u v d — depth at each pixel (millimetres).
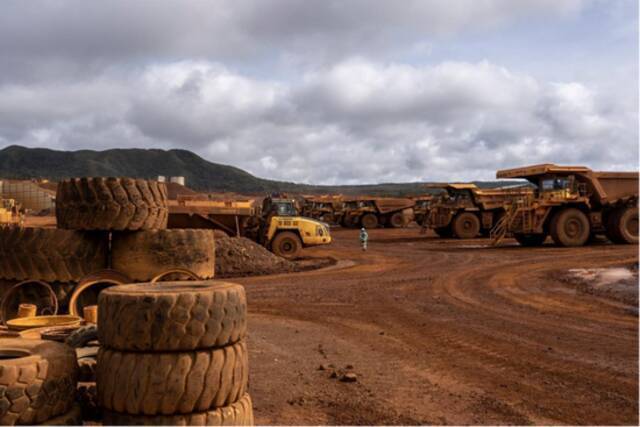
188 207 22562
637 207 28719
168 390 4422
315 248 30891
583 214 28359
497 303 13523
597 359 8641
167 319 4473
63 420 4383
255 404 6625
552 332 10461
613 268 18312
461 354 9000
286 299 14422
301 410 6480
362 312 12625
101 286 9312
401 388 7320
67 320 7117
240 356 4828
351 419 6238
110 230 9148
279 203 25688
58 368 4395
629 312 12148
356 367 8266
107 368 4547
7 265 9266
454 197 37188
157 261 9352
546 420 6262
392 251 28406
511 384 7492
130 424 4457
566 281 16406
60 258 9086
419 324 11281
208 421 4520
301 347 9445
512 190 36000
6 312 9102
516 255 24234
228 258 20828
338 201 57219
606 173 28484
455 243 32969
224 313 4688
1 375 4059
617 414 6441
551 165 28625
